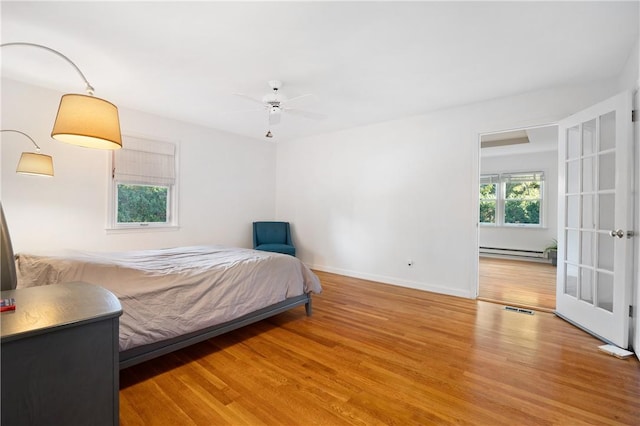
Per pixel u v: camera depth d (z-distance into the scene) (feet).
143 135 12.87
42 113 10.40
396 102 11.68
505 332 8.61
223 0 5.90
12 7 6.12
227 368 6.61
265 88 10.33
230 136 16.38
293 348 7.61
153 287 6.39
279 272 9.17
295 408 5.24
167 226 13.74
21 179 10.06
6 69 9.06
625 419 4.97
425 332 8.61
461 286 12.23
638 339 6.97
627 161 7.44
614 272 7.75
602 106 8.21
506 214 22.54
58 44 7.57
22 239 10.10
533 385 5.96
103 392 3.63
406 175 13.71
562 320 9.57
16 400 3.03
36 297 4.07
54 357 3.25
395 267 14.08
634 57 7.52
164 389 5.80
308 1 5.93
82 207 11.33
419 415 5.08
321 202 16.96
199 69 8.93
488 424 4.86
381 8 6.14
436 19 6.49
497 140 18.89
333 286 13.75
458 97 11.16
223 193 16.06
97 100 4.91
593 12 6.24
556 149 20.04
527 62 8.43
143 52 7.96
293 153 18.24
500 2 5.95
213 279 7.46
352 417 5.02
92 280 5.91
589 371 6.48
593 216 8.61
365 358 7.07
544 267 18.63
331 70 8.96
